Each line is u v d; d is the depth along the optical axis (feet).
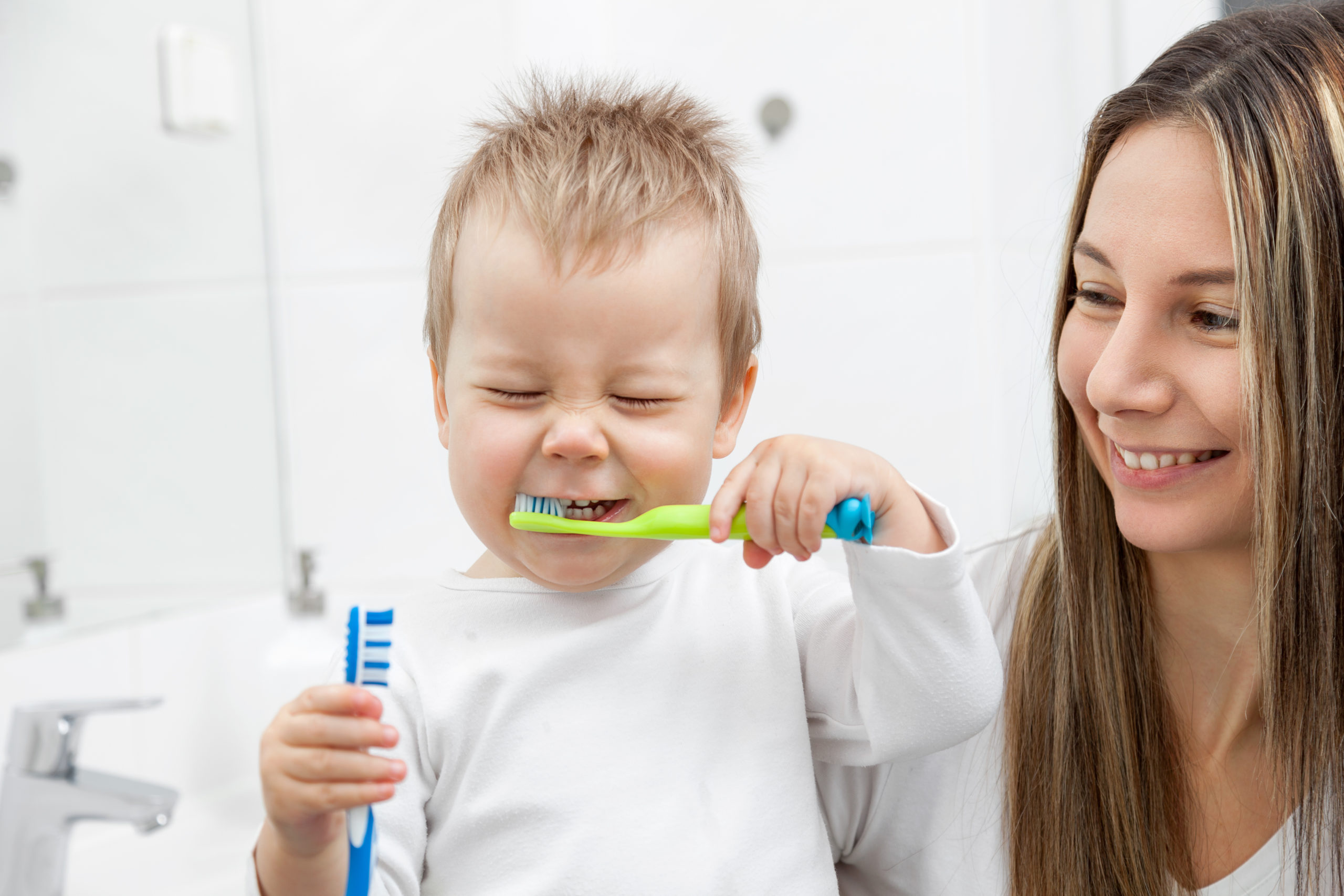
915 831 2.23
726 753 1.92
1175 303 1.78
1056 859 2.11
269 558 3.91
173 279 3.59
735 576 2.15
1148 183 1.78
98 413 3.29
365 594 4.07
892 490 1.80
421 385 4.01
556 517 1.79
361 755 1.47
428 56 3.96
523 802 1.84
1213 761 2.08
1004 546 2.46
